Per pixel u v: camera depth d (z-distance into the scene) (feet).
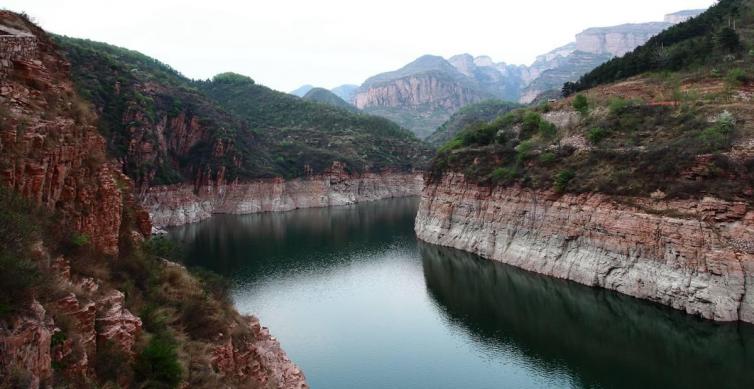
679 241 147.13
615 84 265.95
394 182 609.01
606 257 171.53
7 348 33.27
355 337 148.97
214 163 442.50
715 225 140.05
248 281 209.36
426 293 191.42
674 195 152.97
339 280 211.61
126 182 110.11
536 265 201.05
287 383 93.86
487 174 248.11
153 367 56.24
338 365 129.59
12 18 80.28
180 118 441.27
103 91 361.71
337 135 647.56
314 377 122.93
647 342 136.56
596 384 114.42
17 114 58.90
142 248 91.09
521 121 274.98
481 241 240.73
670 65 260.21
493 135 281.74
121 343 54.29
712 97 191.83
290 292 194.49
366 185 574.97
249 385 78.54
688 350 129.39
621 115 207.21
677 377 115.44
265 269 230.07
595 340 139.85
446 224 273.33
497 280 201.77
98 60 387.14
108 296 59.72
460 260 236.63
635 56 285.02
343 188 541.75
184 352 67.10
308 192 509.35
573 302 170.71
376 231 339.36
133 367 54.65
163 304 76.69
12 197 48.57
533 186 211.00
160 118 419.95
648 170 165.89
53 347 40.96
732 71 209.46
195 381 62.69
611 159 184.85
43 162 57.52
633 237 161.89
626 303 156.35
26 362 34.99
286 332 152.97
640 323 149.59
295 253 265.54
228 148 458.09
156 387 54.13
